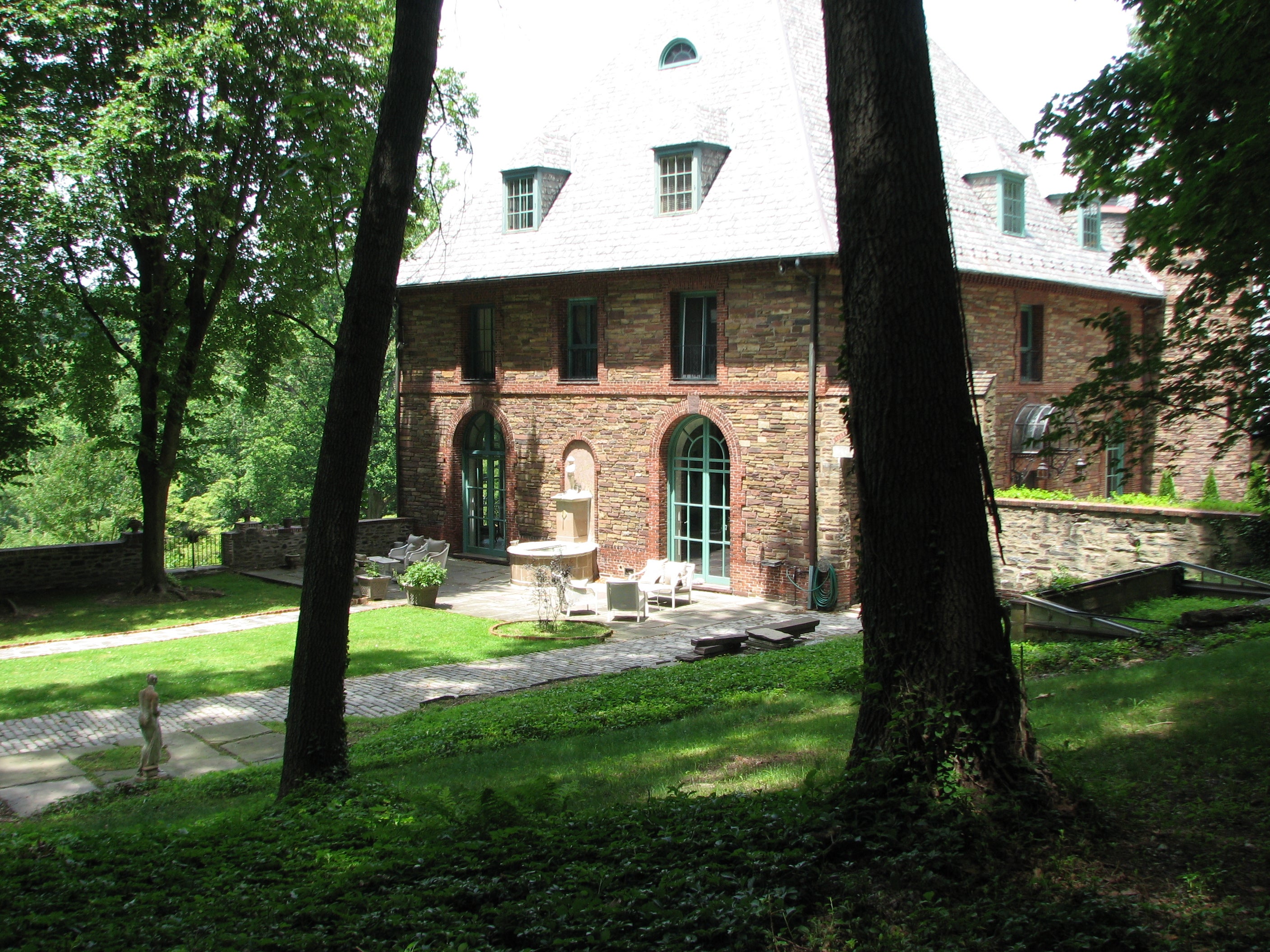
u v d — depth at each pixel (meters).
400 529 31.17
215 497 53.50
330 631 9.56
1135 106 12.56
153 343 24.09
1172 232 11.96
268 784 11.03
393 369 51.44
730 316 23.81
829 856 5.27
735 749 9.23
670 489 25.86
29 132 19.30
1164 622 15.18
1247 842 5.24
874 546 6.22
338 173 11.63
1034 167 30.20
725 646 18.11
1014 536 22.95
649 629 21.17
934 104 6.18
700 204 24.59
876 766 5.88
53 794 11.54
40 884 6.29
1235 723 7.43
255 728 14.16
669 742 10.12
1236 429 12.53
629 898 4.91
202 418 32.53
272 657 18.80
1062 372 28.11
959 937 4.39
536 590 24.08
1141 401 12.86
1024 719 5.98
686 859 5.42
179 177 21.42
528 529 28.50
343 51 22.48
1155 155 12.41
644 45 28.98
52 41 19.95
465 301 29.45
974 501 6.12
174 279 23.92
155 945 5.02
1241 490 31.14
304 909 5.24
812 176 23.09
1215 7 10.89
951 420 6.08
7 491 62.12
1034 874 5.03
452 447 30.30
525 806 6.84
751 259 22.66
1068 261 28.11
